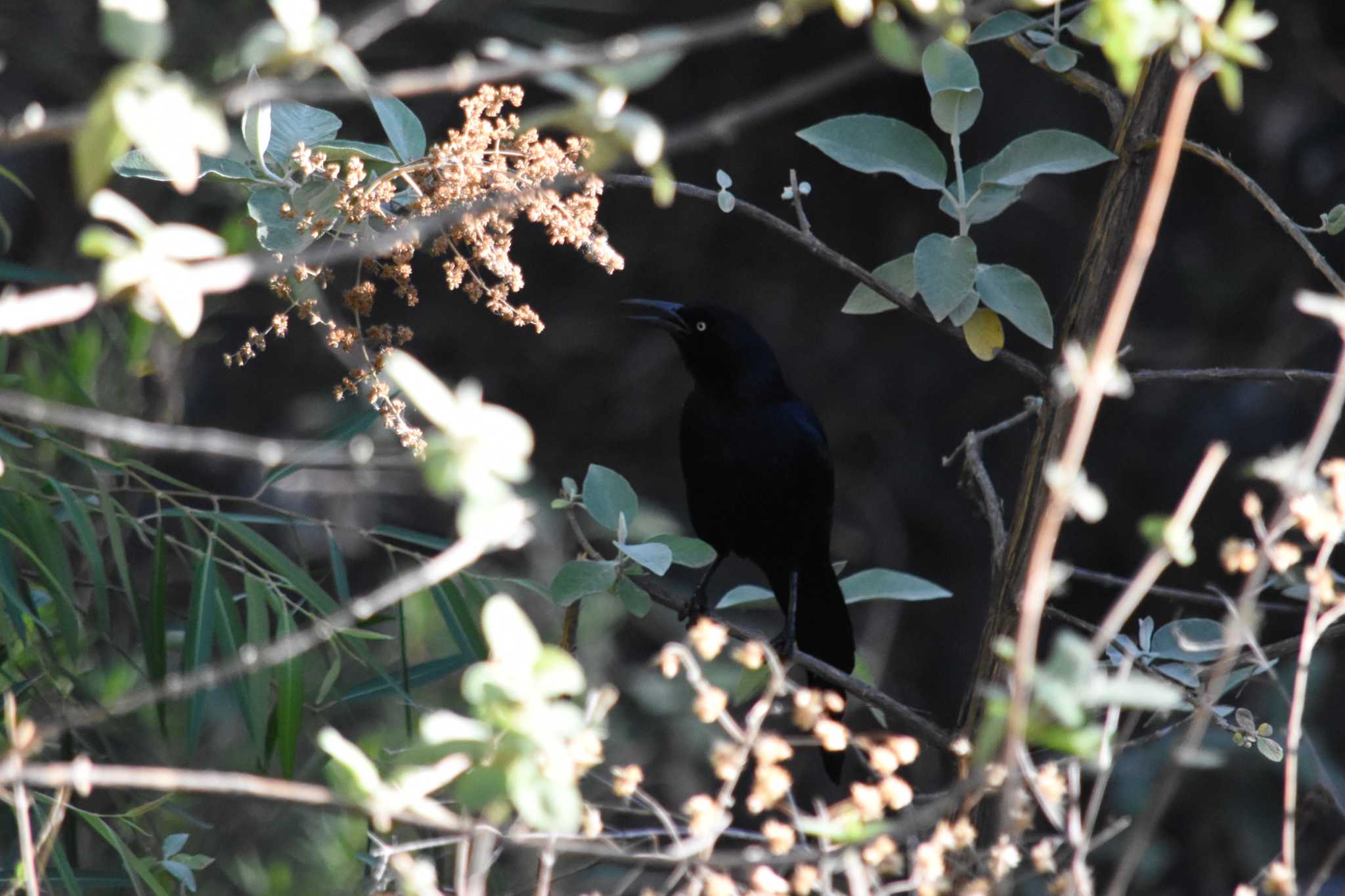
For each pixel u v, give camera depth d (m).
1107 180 7.01
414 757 4.43
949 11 4.38
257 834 11.29
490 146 6.35
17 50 16.17
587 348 19.86
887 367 20.09
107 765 7.14
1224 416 18.23
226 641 7.04
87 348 10.01
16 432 7.96
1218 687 5.73
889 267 7.12
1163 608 18.31
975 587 19.62
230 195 13.06
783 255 19.81
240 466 18.14
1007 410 19.91
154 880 6.73
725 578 19.17
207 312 14.70
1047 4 4.69
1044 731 4.30
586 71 4.20
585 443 19.81
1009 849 4.56
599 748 4.67
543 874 4.62
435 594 7.65
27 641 7.77
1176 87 6.81
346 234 6.60
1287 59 17.97
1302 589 6.74
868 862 4.79
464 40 17.50
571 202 6.01
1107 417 18.92
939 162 6.82
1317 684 14.27
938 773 15.61
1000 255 19.23
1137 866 14.14
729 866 4.91
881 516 19.59
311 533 17.88
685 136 4.25
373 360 6.11
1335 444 17.64
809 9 4.08
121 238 4.29
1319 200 18.03
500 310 6.10
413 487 16.02
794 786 17.09
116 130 3.57
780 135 19.30
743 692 7.69
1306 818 7.17
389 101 6.42
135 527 7.55
